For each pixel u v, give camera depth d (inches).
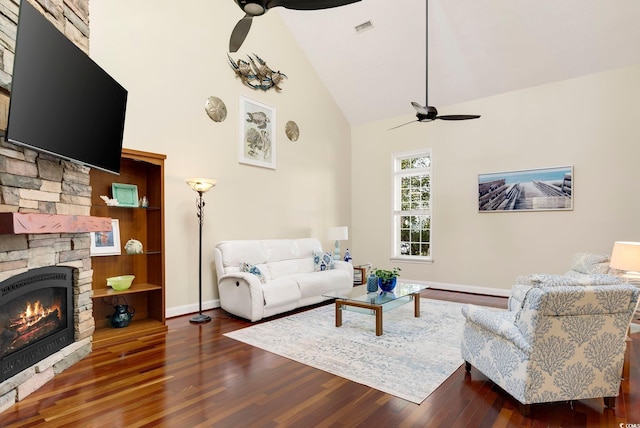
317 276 196.7
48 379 99.7
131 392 93.3
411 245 265.1
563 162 200.8
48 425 78.0
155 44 165.5
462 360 116.0
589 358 83.0
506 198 218.1
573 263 167.6
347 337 139.4
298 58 245.9
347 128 290.8
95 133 110.8
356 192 290.5
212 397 90.7
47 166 102.2
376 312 141.3
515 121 216.1
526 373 81.1
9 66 90.5
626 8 164.2
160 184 150.9
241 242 187.3
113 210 149.4
